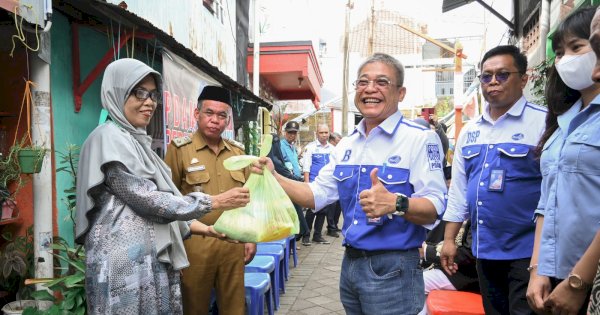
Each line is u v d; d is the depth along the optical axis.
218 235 2.75
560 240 1.90
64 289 2.78
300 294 5.45
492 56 2.73
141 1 4.84
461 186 2.99
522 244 2.58
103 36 4.34
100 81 4.31
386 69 2.23
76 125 3.93
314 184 2.54
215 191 3.25
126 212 2.20
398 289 2.17
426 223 2.14
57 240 3.18
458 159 3.00
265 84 11.73
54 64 3.64
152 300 2.19
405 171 2.23
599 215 1.79
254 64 9.46
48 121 3.00
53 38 3.64
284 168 7.32
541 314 1.97
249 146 8.41
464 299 3.27
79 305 2.71
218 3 7.88
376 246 2.19
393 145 2.26
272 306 4.52
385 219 2.20
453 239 3.03
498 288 2.77
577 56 1.94
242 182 3.37
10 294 3.19
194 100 4.88
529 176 2.58
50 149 3.00
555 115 2.22
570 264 1.87
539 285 1.97
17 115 3.23
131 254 2.15
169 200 2.19
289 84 12.52
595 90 1.97
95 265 2.15
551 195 1.97
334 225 9.14
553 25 5.76
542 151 2.18
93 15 3.79
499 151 2.67
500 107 2.76
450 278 3.61
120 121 2.28
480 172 2.76
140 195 2.15
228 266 3.23
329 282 5.94
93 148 2.19
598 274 1.42
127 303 2.11
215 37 7.71
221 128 3.29
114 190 2.18
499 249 2.64
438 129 5.32
